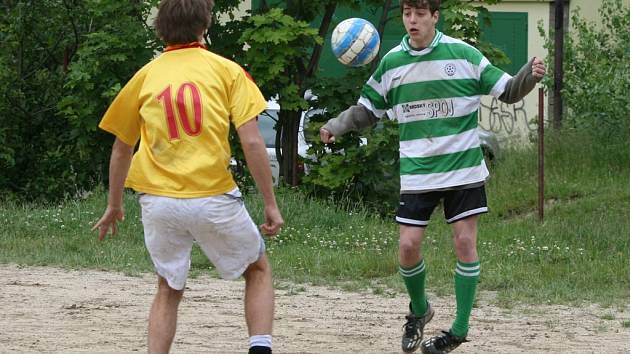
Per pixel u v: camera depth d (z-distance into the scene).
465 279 18.77
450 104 18.34
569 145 47.62
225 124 15.39
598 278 29.28
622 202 41.19
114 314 23.31
